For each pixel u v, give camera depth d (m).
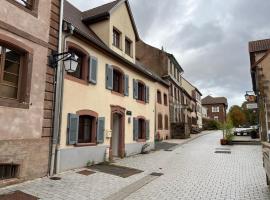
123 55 15.41
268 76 19.89
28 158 7.87
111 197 6.89
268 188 7.78
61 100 9.43
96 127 11.65
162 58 29.30
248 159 13.52
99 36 14.32
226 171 10.46
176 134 28.81
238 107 58.97
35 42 8.32
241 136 33.12
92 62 11.49
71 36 10.30
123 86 14.45
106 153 12.22
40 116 8.38
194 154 15.62
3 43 7.39
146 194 7.27
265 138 19.59
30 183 7.67
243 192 7.45
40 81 8.45
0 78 7.33
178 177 9.42
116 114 14.12
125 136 14.53
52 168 8.80
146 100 17.45
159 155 15.20
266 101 19.66
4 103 7.19
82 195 6.95
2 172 7.23
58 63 9.26
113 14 14.62
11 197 6.34
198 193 7.37
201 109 60.50
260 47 22.91
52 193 6.93
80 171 9.79
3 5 7.33
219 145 21.16
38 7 8.56
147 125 17.33
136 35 17.39
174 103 31.64
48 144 8.69
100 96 12.10
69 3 15.34
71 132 9.89
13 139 7.40
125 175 9.59
